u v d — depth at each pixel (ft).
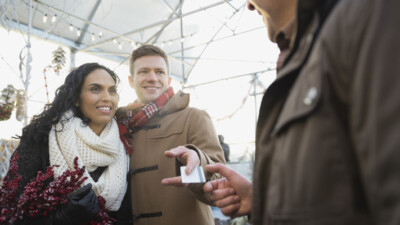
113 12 24.79
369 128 1.20
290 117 1.60
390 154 1.10
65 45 23.38
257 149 2.21
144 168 5.02
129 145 5.26
